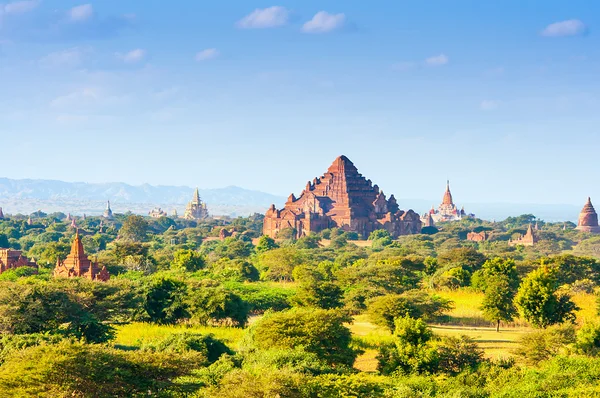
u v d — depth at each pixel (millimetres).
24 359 66625
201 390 69125
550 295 113062
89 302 115000
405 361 87688
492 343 104750
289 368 75812
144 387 68000
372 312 113812
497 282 122312
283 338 90875
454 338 91188
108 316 120188
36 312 101062
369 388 72500
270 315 100375
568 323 110062
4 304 101125
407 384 78312
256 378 68750
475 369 85500
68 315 104125
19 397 61844
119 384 66875
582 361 80188
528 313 113500
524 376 79438
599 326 91125
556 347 90500
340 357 90812
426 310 117062
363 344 104812
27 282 119375
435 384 79438
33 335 89500
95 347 70375
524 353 90625
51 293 104875
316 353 89125
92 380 65750
